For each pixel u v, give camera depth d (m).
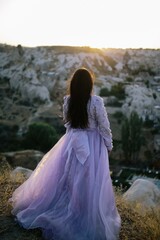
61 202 4.29
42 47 119.25
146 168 48.12
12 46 123.06
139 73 116.12
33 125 49.75
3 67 110.94
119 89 85.88
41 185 4.49
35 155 22.58
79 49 120.19
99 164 4.32
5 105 83.62
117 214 4.47
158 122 69.94
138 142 51.47
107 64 118.06
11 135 60.22
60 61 111.50
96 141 4.42
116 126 66.62
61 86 92.75
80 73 4.34
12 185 6.03
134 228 4.73
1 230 4.30
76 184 4.21
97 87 87.81
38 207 4.39
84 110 4.32
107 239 3.99
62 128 65.81
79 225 4.11
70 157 4.36
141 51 129.12
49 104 82.31
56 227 4.05
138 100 79.88
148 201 6.62
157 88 95.06
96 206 4.13
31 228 4.23
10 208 4.85
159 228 4.38
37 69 104.25
